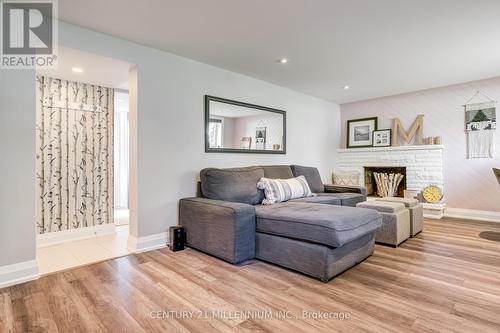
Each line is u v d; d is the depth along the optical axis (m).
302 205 2.94
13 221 2.14
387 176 5.23
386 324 1.61
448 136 4.67
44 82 3.29
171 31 2.65
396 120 5.18
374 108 5.51
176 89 3.24
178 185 3.26
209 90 3.58
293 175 4.26
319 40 2.85
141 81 2.94
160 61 3.10
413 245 3.11
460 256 2.74
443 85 4.58
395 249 2.97
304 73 3.93
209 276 2.28
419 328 1.57
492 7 2.24
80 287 2.08
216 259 2.69
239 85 3.95
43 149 3.28
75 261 2.65
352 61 3.46
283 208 2.77
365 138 5.62
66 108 3.45
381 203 3.36
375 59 3.39
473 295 1.94
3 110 2.10
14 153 2.14
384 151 5.28
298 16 2.38
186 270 2.41
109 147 3.81
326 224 2.16
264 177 3.63
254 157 4.18
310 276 2.27
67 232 3.44
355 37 2.79
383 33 2.70
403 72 3.90
